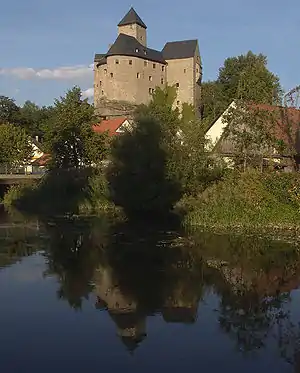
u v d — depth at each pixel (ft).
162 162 106.83
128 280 55.83
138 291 50.98
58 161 176.65
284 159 121.39
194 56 383.04
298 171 107.96
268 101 141.90
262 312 43.62
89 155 173.78
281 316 42.57
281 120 124.26
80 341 36.99
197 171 107.76
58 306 45.88
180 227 101.04
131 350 35.14
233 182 106.63
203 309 44.57
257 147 117.60
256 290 50.93
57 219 122.93
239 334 37.78
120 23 390.83
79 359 33.68
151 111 125.18
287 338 37.29
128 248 76.89
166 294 49.70
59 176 164.04
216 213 101.09
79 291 51.13
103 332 38.83
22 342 36.91
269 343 36.11
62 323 41.06
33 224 112.27
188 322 41.04
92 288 52.34
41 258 69.87
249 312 43.57
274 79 206.69
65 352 34.91
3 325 40.73
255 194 99.55
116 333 38.52
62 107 179.73
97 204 146.00
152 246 78.13
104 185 143.33
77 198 150.30
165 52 395.55
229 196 102.47
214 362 32.94
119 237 89.04
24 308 45.34
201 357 33.78
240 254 70.18
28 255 72.33
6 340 37.37
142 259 67.77
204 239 83.82
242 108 122.21
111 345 36.11
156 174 106.83
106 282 54.95
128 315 42.96
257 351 34.60
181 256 69.46
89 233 95.35
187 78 384.06
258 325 40.11
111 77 368.89
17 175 212.23
